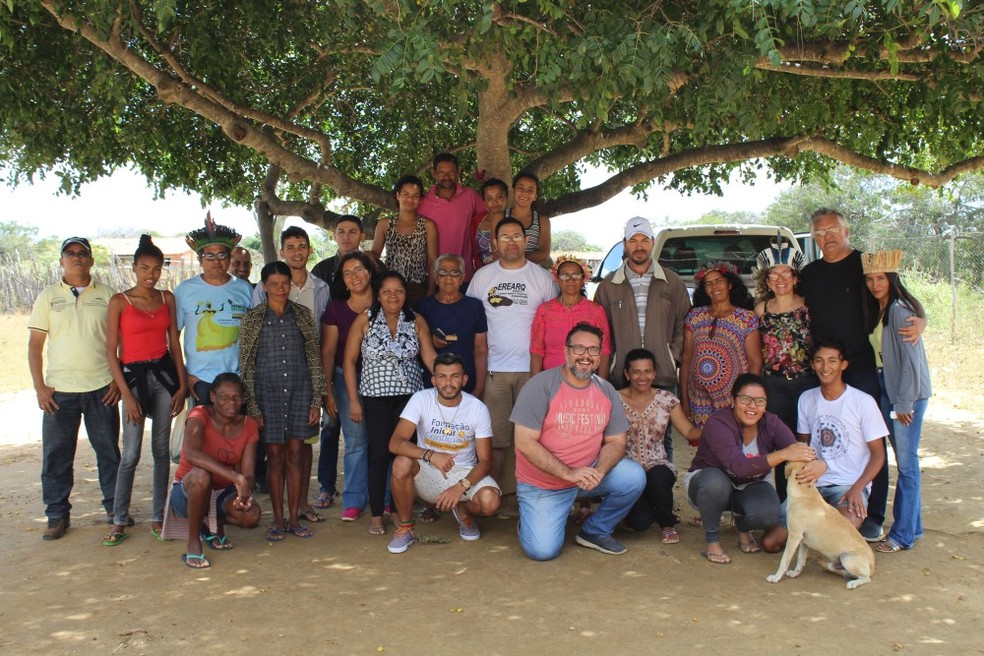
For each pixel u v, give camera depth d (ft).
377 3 16.15
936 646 13.05
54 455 18.93
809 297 18.42
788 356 18.60
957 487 22.84
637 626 13.84
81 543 18.53
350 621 14.15
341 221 23.34
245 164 38.78
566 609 14.58
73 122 29.01
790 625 13.84
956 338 50.72
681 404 20.16
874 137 30.32
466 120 37.52
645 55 16.19
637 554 17.65
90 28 23.03
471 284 20.85
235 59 29.40
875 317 17.75
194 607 14.83
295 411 18.65
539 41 18.76
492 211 23.02
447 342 20.01
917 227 86.63
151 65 24.93
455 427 18.35
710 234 32.04
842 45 21.70
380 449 19.15
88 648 13.25
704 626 13.82
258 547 18.24
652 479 18.24
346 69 33.91
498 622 14.06
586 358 16.83
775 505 17.12
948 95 22.99
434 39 16.01
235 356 19.22
